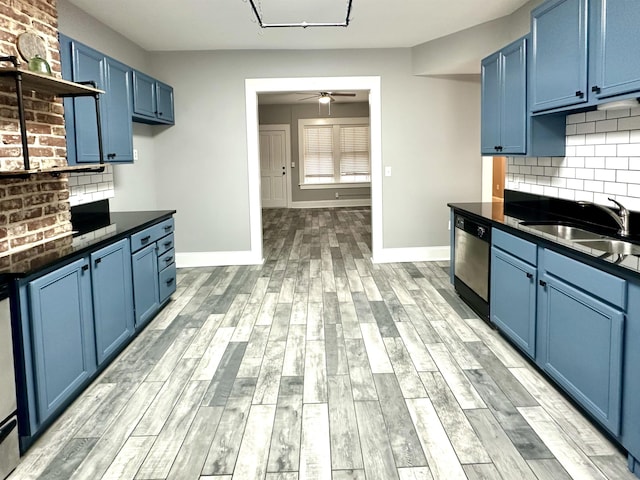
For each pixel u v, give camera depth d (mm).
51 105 2879
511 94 3498
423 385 2664
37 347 2090
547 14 2926
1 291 1914
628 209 2711
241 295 4480
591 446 2072
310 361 3012
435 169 5656
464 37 4727
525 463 1963
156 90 4781
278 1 3764
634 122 2672
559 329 2387
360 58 5434
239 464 1998
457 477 1887
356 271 5324
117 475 1943
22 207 2557
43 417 2133
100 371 2867
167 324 3715
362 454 2047
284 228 8586
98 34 4164
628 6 2174
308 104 11750
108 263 2857
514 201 4250
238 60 5398
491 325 3568
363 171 12039
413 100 5531
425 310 3959
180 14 4027
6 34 2455
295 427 2268
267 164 11930
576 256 2205
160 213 4055
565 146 3354
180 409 2455
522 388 2604
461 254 4047
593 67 2471
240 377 2809
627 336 1859
